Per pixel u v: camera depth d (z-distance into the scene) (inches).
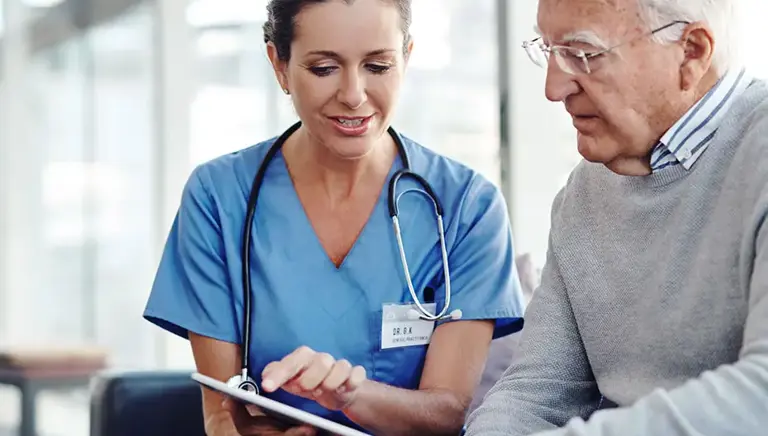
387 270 65.9
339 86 60.4
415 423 62.2
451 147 113.7
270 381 56.6
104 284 186.9
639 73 47.7
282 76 64.2
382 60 60.4
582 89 49.0
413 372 66.3
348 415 61.6
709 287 47.3
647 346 50.3
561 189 58.3
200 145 161.6
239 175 68.4
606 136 49.6
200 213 67.7
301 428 60.2
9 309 210.7
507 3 109.8
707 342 47.3
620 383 52.0
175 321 67.1
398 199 67.1
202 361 66.8
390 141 69.0
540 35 50.4
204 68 160.1
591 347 54.0
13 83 211.6
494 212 67.9
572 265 54.5
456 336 65.5
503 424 53.9
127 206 179.6
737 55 49.5
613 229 52.9
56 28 200.2
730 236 46.6
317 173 67.0
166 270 68.4
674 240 49.3
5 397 181.8
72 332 196.2
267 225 66.8
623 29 47.3
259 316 65.5
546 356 56.4
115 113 182.4
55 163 200.4
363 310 65.3
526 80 109.8
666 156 49.9
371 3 59.7
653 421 38.1
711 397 37.8
